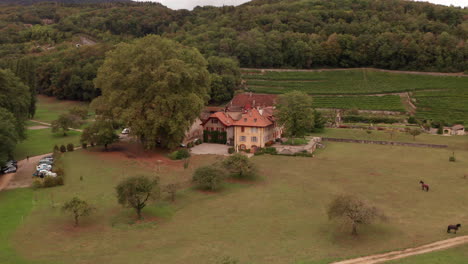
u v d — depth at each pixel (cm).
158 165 8538
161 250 4462
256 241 4688
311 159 9150
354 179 7469
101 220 5453
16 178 7531
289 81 19225
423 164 8662
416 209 5759
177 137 9419
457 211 5641
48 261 4197
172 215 5684
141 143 10612
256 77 19412
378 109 15600
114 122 10606
